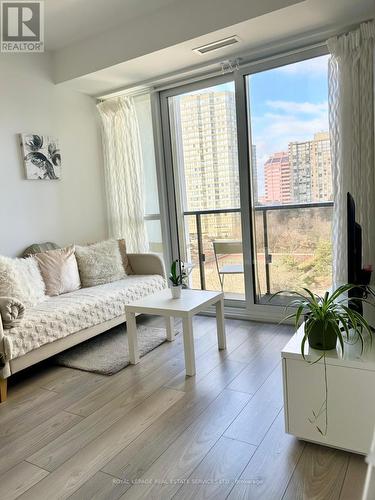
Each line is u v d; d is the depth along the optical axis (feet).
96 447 6.09
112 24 10.61
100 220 13.97
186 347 8.30
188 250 13.50
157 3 9.66
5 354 7.61
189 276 13.60
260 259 11.77
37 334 8.25
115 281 11.99
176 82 12.32
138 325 11.88
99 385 8.20
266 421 6.51
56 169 12.28
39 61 11.80
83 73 11.58
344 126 9.33
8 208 11.00
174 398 7.44
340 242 9.67
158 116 13.00
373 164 9.23
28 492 5.21
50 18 10.06
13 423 6.95
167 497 4.98
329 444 5.69
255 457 5.63
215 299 9.34
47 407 7.44
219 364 8.84
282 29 9.36
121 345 10.33
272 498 4.87
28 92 11.51
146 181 13.73
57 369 9.13
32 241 11.66
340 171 9.54
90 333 9.69
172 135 13.06
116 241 12.84
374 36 8.81
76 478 5.42
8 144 11.00
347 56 9.16
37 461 5.84
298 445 5.86
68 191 12.76
